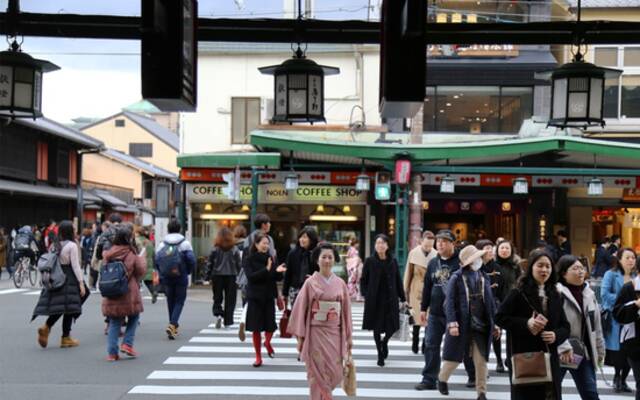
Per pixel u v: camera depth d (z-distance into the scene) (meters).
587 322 6.37
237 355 10.21
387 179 19.36
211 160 21.03
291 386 8.27
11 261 24.48
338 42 4.97
